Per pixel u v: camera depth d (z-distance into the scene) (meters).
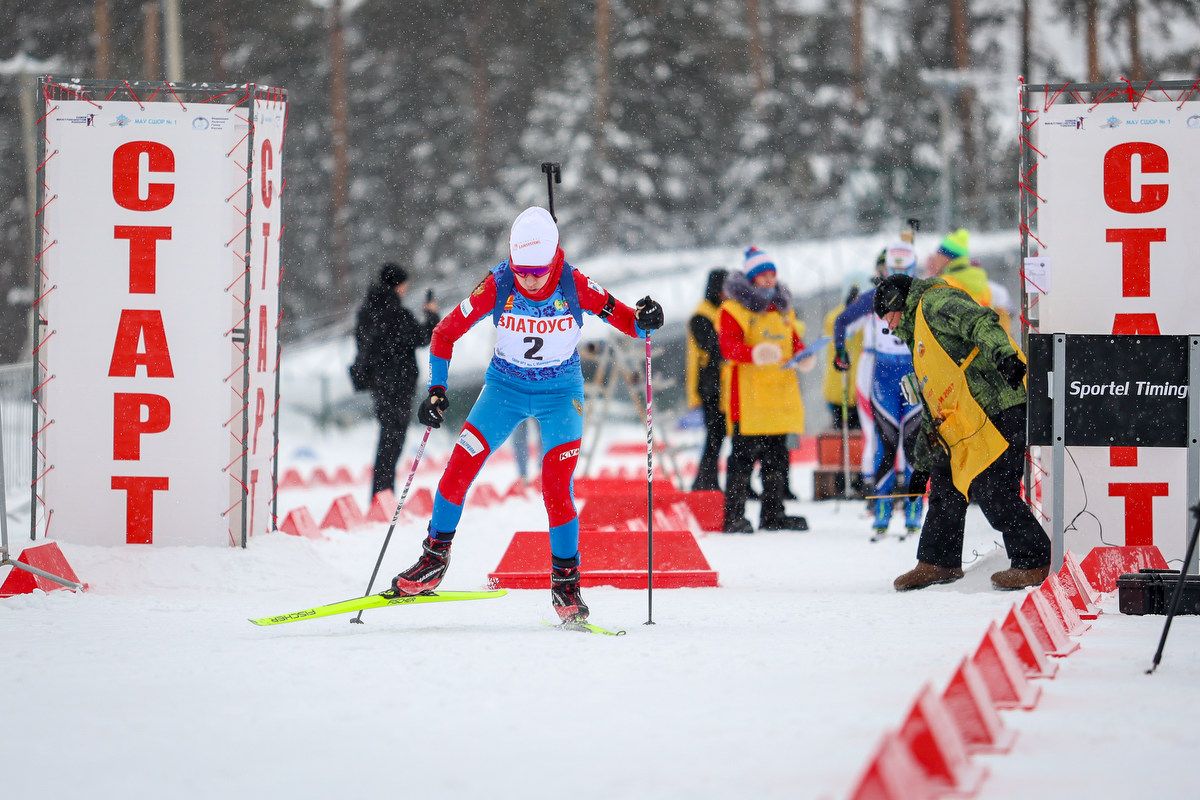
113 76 157.12
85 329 31.44
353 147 161.25
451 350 23.98
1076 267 31.47
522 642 21.91
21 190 152.88
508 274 23.53
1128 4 163.62
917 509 40.28
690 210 159.50
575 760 14.46
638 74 161.62
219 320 31.42
